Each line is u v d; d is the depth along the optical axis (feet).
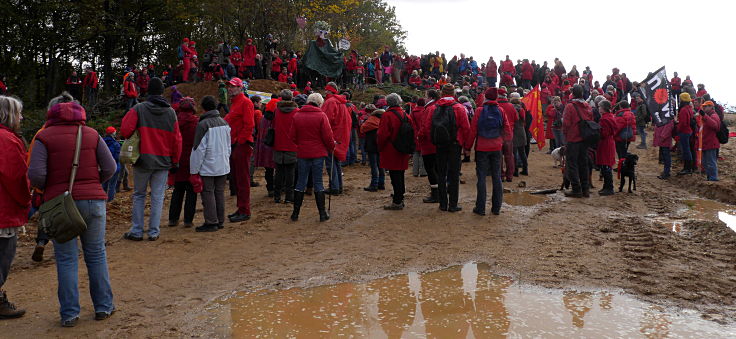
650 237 21.02
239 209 24.49
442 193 25.76
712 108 36.45
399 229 22.63
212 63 66.85
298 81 73.87
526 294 14.75
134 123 20.18
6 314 13.35
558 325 12.43
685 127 38.88
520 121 37.47
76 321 13.01
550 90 79.51
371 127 31.35
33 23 85.92
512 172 36.01
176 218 23.59
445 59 97.60
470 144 24.70
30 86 89.51
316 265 17.90
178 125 21.25
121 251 19.57
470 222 23.68
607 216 25.43
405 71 91.30
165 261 18.39
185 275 16.90
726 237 20.75
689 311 13.33
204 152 21.77
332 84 29.17
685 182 36.96
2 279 12.69
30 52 91.97
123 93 69.00
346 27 126.82
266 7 86.99
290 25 89.45
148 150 20.42
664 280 15.80
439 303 14.10
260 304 14.25
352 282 16.11
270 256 18.99
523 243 20.31
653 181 38.34
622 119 33.53
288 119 27.25
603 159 31.27
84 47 99.96
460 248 19.72
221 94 50.08
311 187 30.94
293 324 12.78
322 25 69.05
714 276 16.16
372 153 31.76
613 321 12.65
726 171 40.50
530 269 17.11
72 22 92.17
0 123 12.15
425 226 23.08
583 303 13.97
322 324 12.75
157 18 101.60
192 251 19.61
